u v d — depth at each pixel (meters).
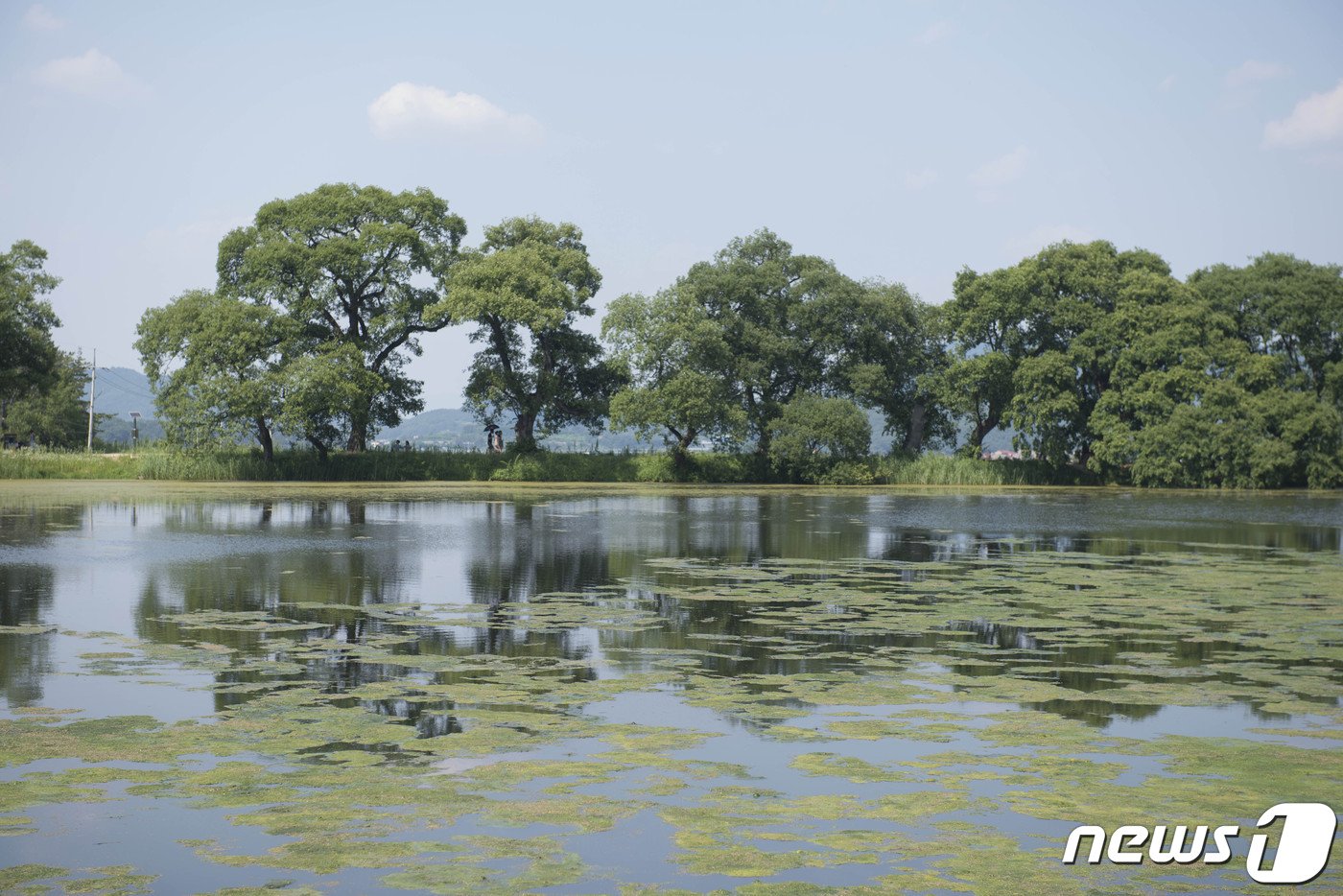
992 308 74.00
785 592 21.11
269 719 11.67
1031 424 72.38
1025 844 8.57
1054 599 20.53
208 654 14.93
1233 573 24.73
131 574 22.80
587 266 76.31
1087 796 9.56
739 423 71.56
